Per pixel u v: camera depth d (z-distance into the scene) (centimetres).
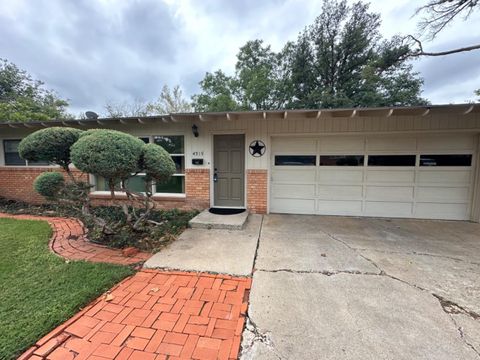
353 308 220
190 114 510
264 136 578
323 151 582
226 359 164
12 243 367
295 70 1766
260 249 366
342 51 1620
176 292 246
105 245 370
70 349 171
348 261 323
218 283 264
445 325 197
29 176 703
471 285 261
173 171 405
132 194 412
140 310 216
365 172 570
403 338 182
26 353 166
